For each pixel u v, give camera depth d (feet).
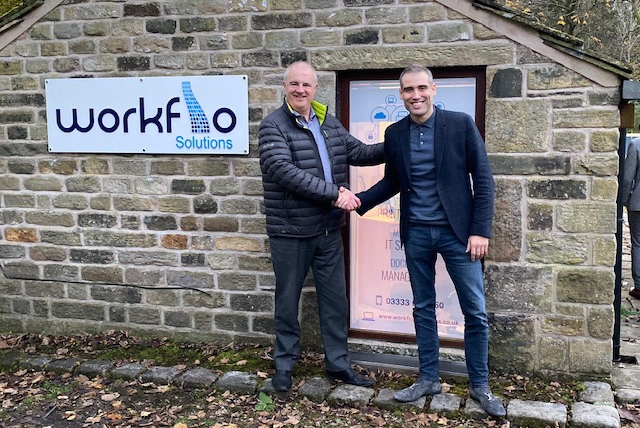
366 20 13.46
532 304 13.19
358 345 14.42
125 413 12.45
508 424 11.61
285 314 12.84
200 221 15.11
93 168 15.64
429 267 12.23
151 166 15.25
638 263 20.22
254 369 13.92
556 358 13.17
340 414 12.22
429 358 12.55
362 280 14.56
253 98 14.37
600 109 12.40
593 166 12.56
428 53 13.16
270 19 14.05
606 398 12.25
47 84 15.53
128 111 15.11
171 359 14.62
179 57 14.71
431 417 11.91
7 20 15.56
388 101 13.87
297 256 12.53
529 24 12.39
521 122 12.82
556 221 12.89
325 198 11.78
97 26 15.14
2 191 16.33
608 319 12.82
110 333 16.08
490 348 13.52
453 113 11.43
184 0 14.53
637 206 19.47
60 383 13.85
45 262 16.30
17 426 12.03
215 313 15.34
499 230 13.19
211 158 14.85
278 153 11.84
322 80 13.85
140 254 15.60
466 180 11.54
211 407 12.61
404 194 11.93
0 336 16.44
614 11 37.19
